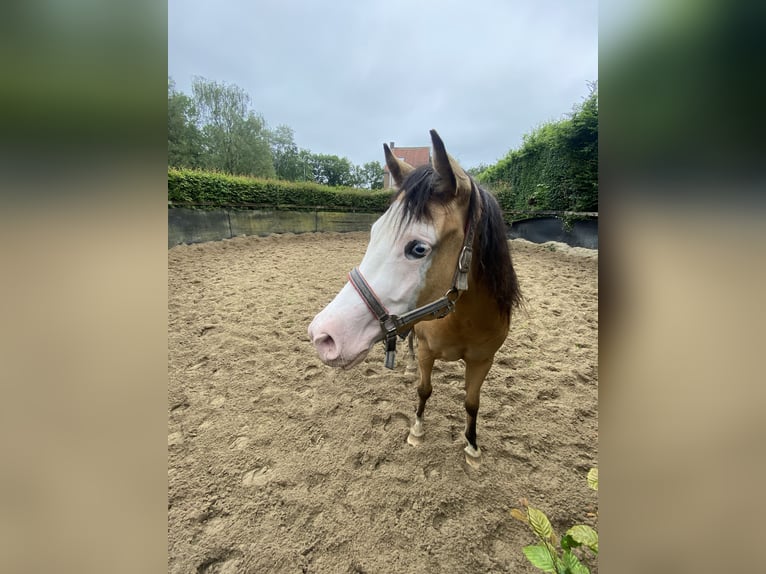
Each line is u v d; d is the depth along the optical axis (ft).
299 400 9.00
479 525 5.57
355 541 5.32
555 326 13.67
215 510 5.86
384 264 4.15
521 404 8.82
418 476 6.53
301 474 6.61
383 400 9.01
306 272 21.80
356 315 4.16
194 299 16.35
